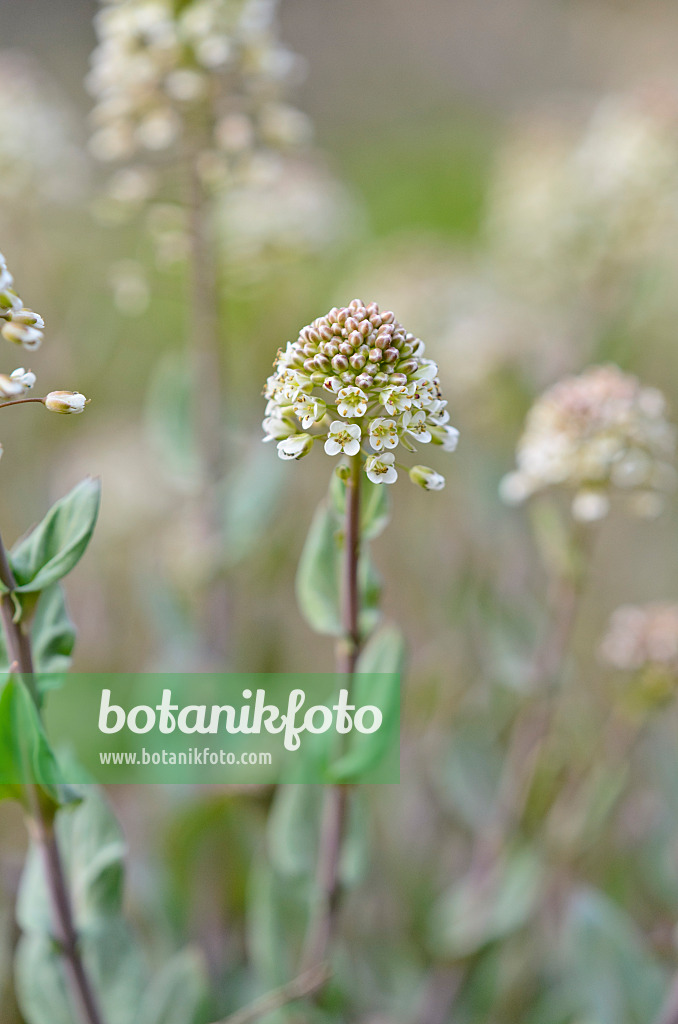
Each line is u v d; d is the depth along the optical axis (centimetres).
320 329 28
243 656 45
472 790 40
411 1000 39
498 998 38
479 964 38
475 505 49
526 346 54
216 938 39
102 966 34
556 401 36
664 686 36
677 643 36
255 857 39
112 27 38
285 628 51
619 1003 35
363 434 29
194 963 34
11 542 53
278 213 51
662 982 35
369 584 30
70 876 31
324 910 33
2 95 54
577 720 42
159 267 41
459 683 47
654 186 52
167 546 50
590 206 54
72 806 29
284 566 53
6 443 55
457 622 46
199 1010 34
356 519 29
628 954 36
